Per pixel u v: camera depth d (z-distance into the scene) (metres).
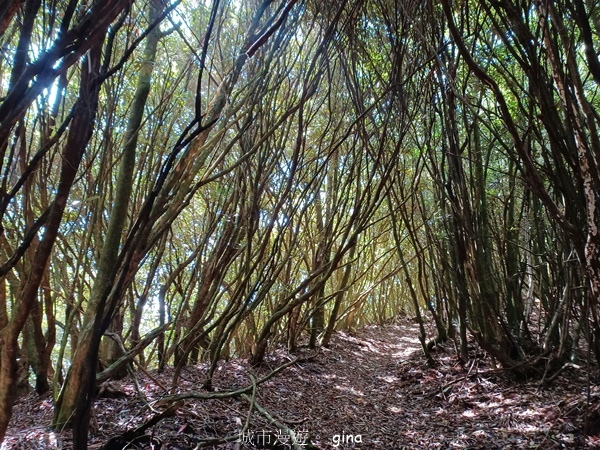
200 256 5.71
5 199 1.62
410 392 5.93
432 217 7.09
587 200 2.95
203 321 4.80
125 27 4.08
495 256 6.48
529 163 3.00
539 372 5.20
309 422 4.66
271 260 5.61
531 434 3.85
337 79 6.64
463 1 4.60
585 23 2.82
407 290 14.94
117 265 2.18
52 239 1.68
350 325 10.79
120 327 5.00
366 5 4.99
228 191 5.65
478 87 5.84
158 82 5.23
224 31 5.21
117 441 3.11
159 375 5.16
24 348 4.71
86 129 1.73
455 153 5.34
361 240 9.98
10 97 1.33
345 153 7.49
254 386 3.75
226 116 3.95
